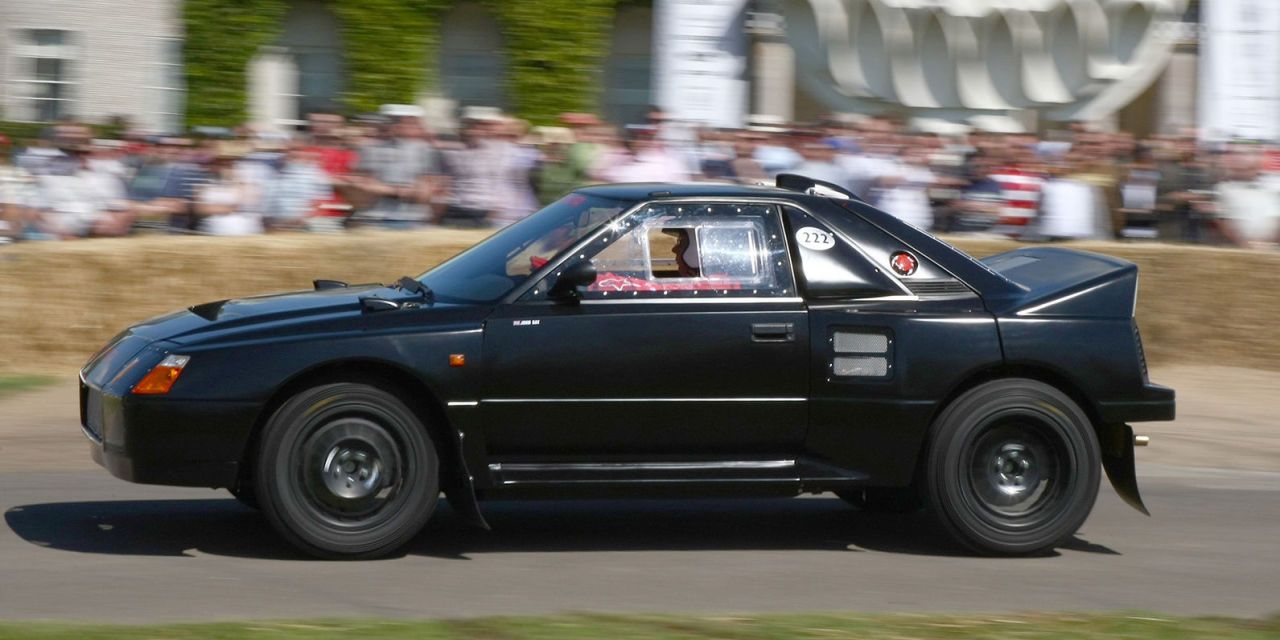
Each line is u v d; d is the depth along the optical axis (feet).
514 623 35.78
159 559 44.57
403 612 38.78
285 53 141.90
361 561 44.62
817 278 46.52
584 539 49.49
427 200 93.91
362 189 93.25
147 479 43.19
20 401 74.43
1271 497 59.98
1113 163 100.58
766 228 46.80
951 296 47.01
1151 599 42.75
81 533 47.98
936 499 46.62
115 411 43.45
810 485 46.32
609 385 44.73
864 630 36.06
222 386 42.80
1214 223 98.58
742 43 127.03
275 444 43.09
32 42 149.38
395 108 99.14
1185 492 60.59
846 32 126.93
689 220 46.62
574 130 95.71
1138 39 131.54
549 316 44.68
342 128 96.17
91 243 85.92
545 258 46.01
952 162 96.89
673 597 41.55
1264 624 37.99
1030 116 132.26
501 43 141.18
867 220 47.55
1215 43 134.82
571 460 45.27
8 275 82.89
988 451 46.78
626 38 142.41
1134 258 93.04
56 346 83.97
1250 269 92.27
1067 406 46.52
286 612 38.45
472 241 89.30
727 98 126.93
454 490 45.57
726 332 45.32
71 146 92.43
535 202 94.79
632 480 45.39
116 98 145.59
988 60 130.00
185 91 141.08
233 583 41.60
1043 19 129.08
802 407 45.85
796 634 35.45
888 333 46.03
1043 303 47.09
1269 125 135.23
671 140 96.17
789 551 48.39
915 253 47.37
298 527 43.47
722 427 45.62
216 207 91.71
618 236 46.14
